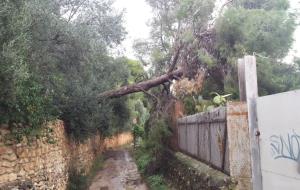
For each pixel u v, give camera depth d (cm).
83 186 1681
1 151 835
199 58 1502
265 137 580
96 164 2680
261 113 595
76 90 1572
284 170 517
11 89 779
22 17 836
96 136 2798
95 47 1501
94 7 1608
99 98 1870
